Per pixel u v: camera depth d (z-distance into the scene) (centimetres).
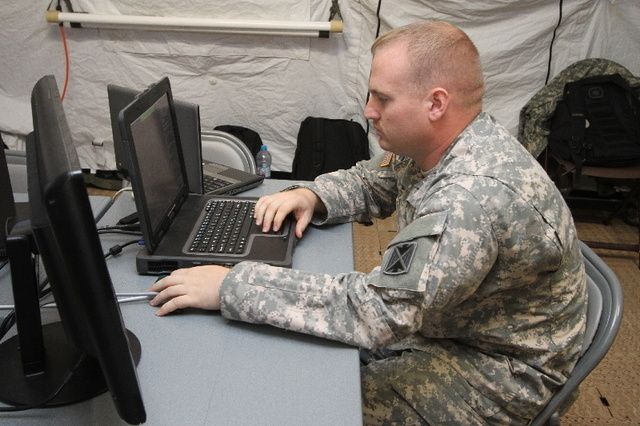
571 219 99
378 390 103
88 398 75
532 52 283
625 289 244
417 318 85
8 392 75
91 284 55
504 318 102
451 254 83
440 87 92
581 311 105
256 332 89
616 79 267
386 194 133
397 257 86
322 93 302
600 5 275
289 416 72
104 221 128
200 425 70
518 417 104
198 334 88
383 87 94
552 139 270
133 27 287
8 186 93
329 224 129
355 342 85
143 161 100
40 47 297
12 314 89
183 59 297
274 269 94
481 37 280
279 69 298
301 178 293
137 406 62
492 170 90
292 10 282
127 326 89
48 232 57
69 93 308
